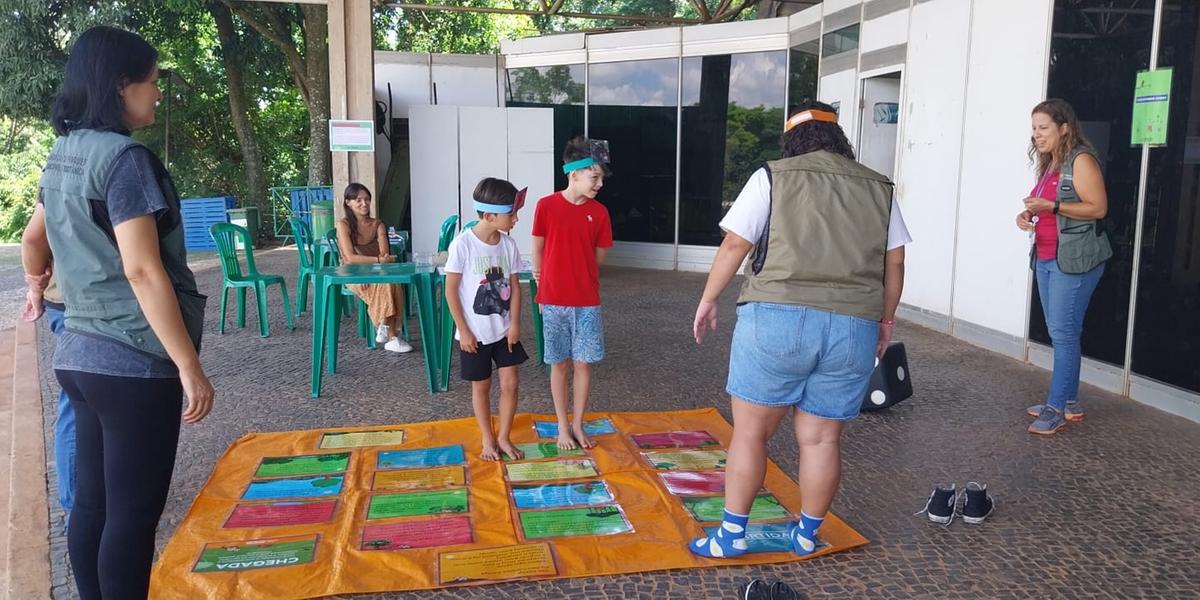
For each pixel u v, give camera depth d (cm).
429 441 409
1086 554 296
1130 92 484
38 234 261
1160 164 462
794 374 259
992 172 619
